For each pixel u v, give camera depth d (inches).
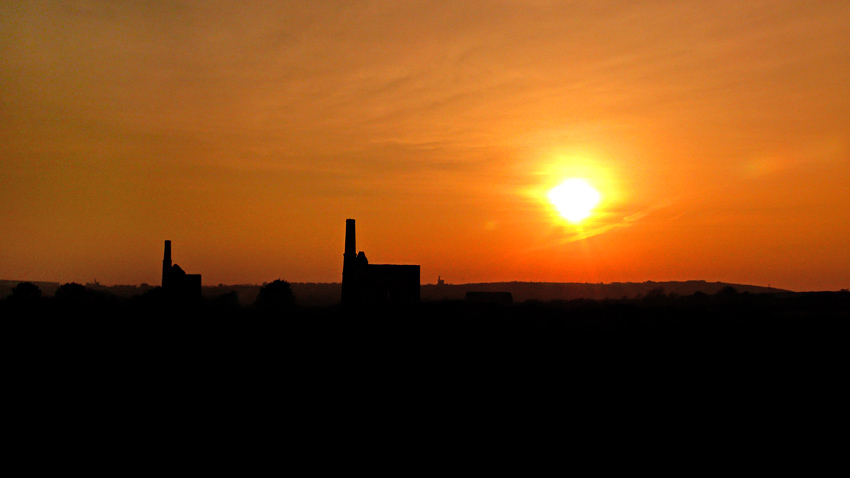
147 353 1403.8
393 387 1113.4
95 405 989.8
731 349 1453.0
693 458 783.1
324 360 1343.5
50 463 748.0
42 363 1279.5
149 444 817.5
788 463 766.5
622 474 733.3
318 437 850.1
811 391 1084.5
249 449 802.2
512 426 900.6
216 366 1275.8
